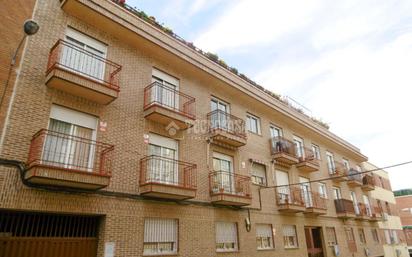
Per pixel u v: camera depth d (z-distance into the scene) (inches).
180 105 470.3
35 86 315.6
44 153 305.9
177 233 398.3
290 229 600.7
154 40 447.2
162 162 413.1
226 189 494.6
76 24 377.7
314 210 641.6
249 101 622.2
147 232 368.2
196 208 431.2
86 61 368.8
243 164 543.5
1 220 273.9
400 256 1056.2
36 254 281.1
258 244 517.3
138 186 371.2
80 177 293.4
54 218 305.4
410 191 1722.4
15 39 314.2
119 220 339.0
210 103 537.3
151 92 430.3
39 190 287.0
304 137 774.5
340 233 754.2
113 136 366.6
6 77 296.4
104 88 349.4
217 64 569.3
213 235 439.5
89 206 317.4
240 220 493.7
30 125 299.9
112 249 322.3
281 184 622.5
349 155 1001.5
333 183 818.8
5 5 315.9
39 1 350.0
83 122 349.7
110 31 414.0
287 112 702.5
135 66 430.9
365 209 893.8
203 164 470.9
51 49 333.7
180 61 488.1
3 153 274.5
